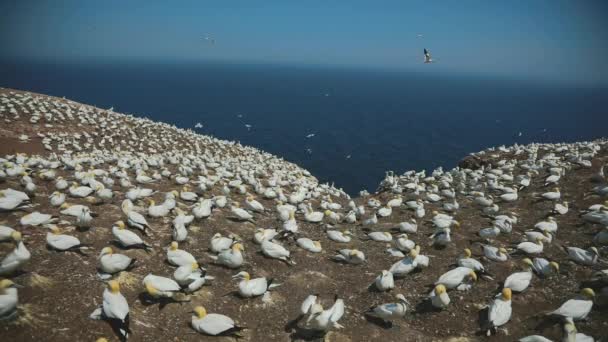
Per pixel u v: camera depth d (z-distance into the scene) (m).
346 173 99.69
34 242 14.32
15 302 9.99
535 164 32.59
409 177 34.88
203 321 11.59
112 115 61.56
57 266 13.16
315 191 30.72
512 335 12.30
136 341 10.88
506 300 12.61
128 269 13.71
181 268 13.12
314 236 20.52
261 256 16.83
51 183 22.09
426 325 13.14
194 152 52.34
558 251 17.61
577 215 21.70
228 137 133.75
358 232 21.70
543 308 13.47
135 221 16.62
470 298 14.20
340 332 12.39
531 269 15.66
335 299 13.38
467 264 15.52
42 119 50.66
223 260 15.41
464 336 12.45
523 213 23.22
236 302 13.48
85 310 11.36
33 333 10.12
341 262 17.48
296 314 13.27
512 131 156.50
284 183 32.06
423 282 15.68
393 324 13.05
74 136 48.53
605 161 30.28
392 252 17.98
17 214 16.70
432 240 19.77
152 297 12.72
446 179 31.06
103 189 19.98
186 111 185.25
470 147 129.25
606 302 13.16
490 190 27.59
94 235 15.85
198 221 19.27
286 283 14.99
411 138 142.62
